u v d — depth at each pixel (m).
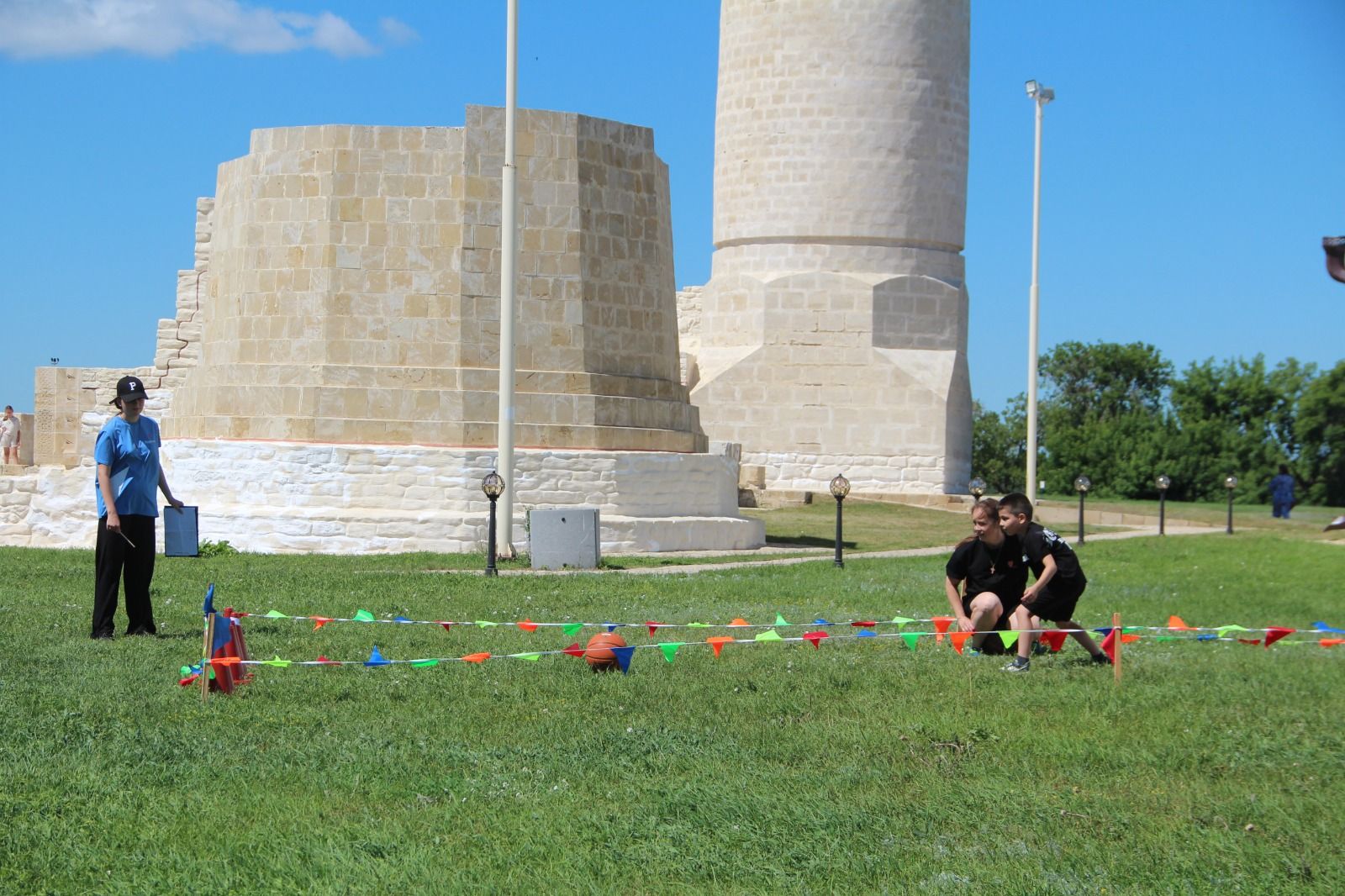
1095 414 71.69
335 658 12.37
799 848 7.37
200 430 26.09
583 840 7.48
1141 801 8.30
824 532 30.89
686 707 10.55
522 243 25.67
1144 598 18.44
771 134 43.12
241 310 26.03
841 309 42.59
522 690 11.05
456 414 25.19
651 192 27.12
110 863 7.07
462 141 25.52
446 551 24.19
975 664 12.43
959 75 43.62
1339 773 8.95
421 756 9.05
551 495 25.22
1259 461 57.34
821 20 42.53
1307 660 13.17
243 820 7.75
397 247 25.47
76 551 23.25
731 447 38.19
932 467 42.16
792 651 13.17
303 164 25.69
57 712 10.01
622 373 26.59
